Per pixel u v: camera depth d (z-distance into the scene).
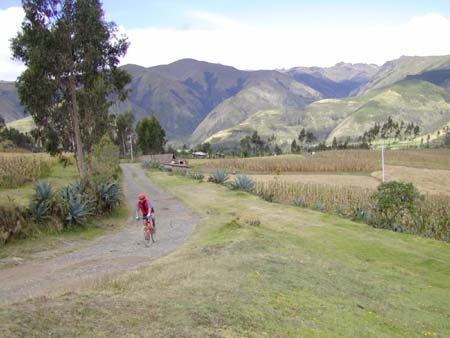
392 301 13.56
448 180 68.44
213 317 8.09
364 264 18.62
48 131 35.66
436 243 23.12
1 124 116.69
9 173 35.00
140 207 19.83
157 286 10.31
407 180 67.38
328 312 10.27
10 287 12.36
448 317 12.88
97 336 6.59
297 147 177.12
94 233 22.14
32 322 6.85
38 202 21.22
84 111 37.84
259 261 14.38
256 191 41.81
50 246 18.55
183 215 28.33
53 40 32.00
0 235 17.88
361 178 70.12
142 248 18.52
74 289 10.61
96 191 27.39
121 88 38.78
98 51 34.41
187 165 91.44
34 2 31.08
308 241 21.75
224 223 23.84
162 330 7.10
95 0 33.53
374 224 29.69
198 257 14.92
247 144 187.25
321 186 43.53
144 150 129.25
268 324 8.38
